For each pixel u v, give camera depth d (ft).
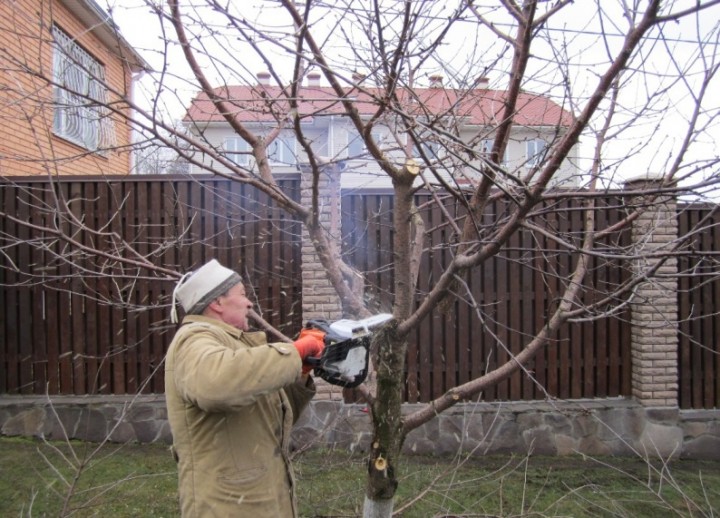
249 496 5.57
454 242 9.22
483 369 17.75
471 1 5.57
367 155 8.01
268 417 6.00
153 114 6.51
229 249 17.58
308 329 6.05
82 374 17.54
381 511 6.76
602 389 17.97
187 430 5.64
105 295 17.35
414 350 17.70
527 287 17.61
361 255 17.52
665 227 16.25
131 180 17.42
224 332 5.99
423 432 17.30
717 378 18.04
